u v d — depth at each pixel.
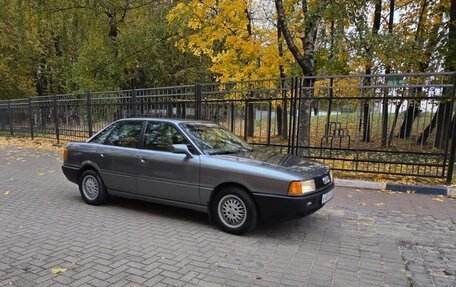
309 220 5.52
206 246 4.41
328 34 11.93
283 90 8.89
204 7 11.89
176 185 5.23
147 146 5.66
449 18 12.96
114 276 3.59
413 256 4.23
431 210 6.11
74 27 17.06
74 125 14.62
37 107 16.55
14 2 17.42
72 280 3.50
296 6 11.97
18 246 4.37
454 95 7.29
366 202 6.57
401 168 8.38
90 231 4.93
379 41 10.88
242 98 9.74
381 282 3.57
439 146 8.24
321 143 9.05
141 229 5.02
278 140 9.61
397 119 8.41
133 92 12.02
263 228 5.10
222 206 4.89
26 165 10.67
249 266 3.87
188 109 10.52
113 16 18.78
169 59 25.30
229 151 5.43
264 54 12.24
